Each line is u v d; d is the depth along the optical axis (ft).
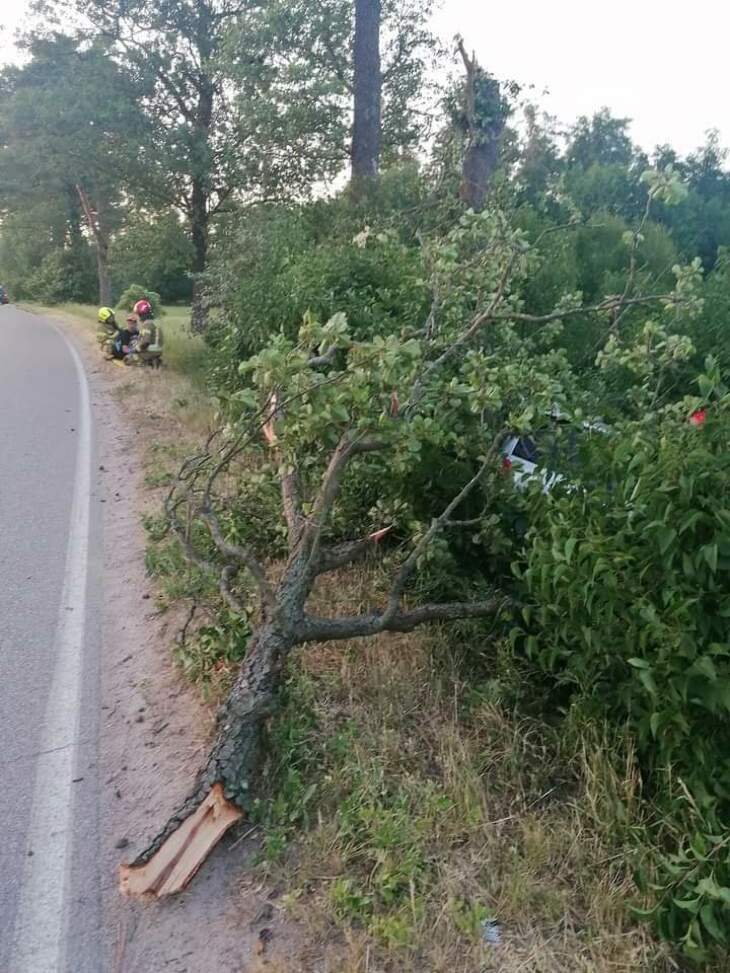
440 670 14.90
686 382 24.73
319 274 25.34
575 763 12.41
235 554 13.34
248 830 11.29
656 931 9.81
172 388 43.96
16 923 10.02
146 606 18.29
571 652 12.63
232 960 9.48
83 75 60.95
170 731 13.62
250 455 25.35
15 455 30.55
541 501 14.29
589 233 37.63
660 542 10.17
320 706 13.70
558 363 19.39
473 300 18.62
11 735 13.58
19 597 18.70
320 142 46.52
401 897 10.11
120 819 11.77
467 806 11.39
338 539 19.11
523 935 9.79
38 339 76.59
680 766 10.86
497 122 35.17
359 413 12.96
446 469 16.56
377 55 42.11
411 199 35.17
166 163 59.00
